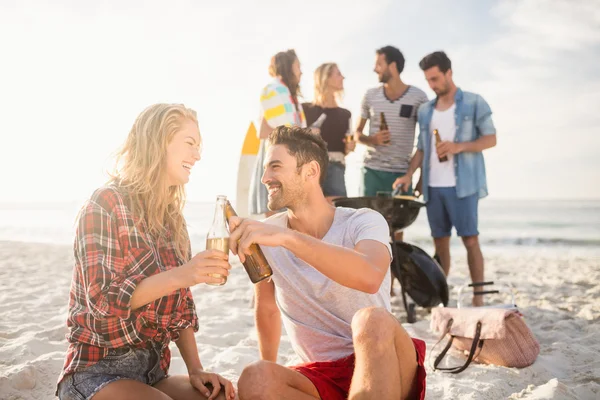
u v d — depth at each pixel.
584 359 3.42
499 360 3.28
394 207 4.32
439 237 5.23
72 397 1.88
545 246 15.23
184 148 2.06
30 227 22.22
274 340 2.52
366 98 5.79
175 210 2.19
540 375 3.16
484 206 36.69
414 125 5.67
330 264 1.85
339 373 2.02
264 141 4.82
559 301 5.25
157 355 2.08
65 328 3.84
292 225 2.32
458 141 5.08
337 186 5.36
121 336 1.90
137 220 1.99
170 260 2.12
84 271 1.87
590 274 7.26
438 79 5.10
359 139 5.76
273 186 2.22
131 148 2.07
